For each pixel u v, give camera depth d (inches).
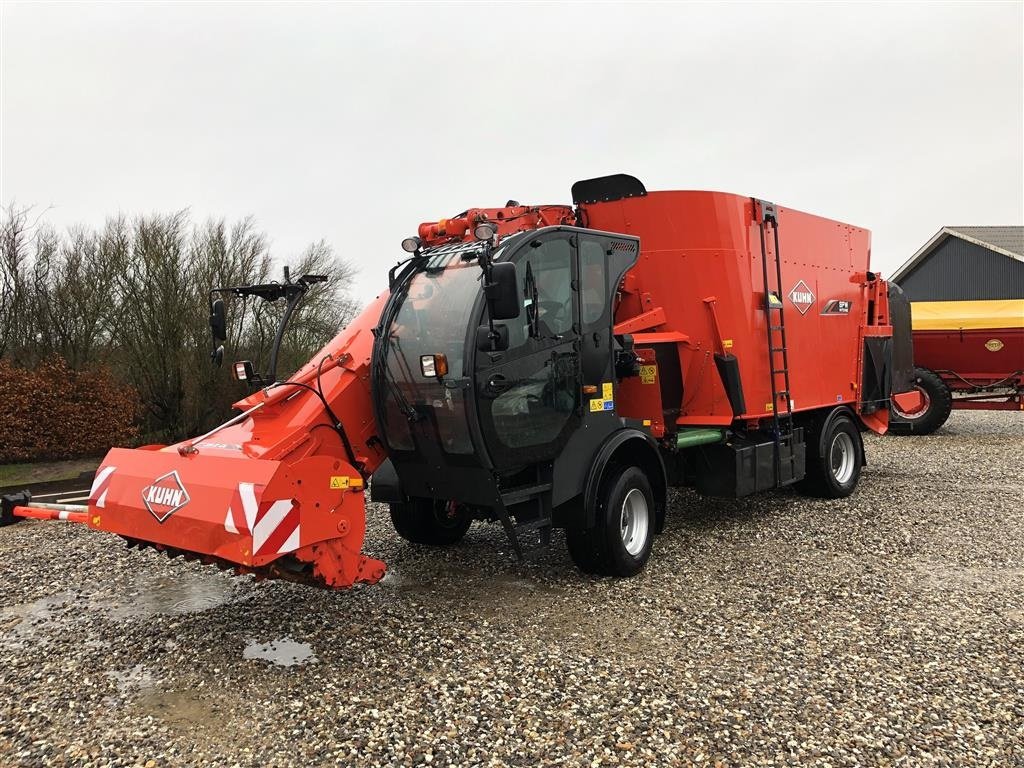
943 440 533.6
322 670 160.1
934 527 274.2
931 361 612.1
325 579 163.9
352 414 193.0
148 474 175.2
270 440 180.2
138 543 182.1
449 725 135.6
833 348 331.6
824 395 323.0
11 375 563.2
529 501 200.8
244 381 193.9
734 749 126.3
